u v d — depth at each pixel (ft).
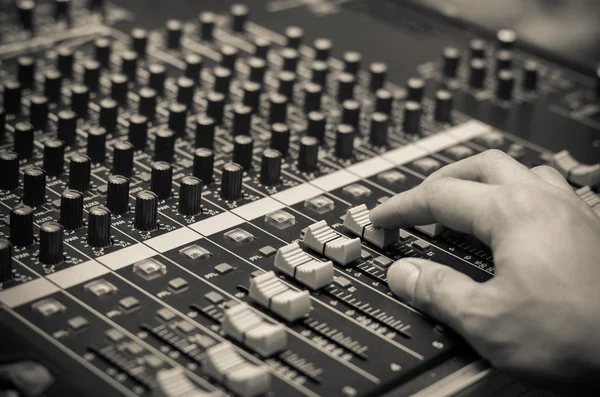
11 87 9.71
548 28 12.50
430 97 11.03
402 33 12.65
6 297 6.98
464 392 6.70
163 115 9.97
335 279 7.48
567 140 10.37
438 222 7.79
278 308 6.98
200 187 8.23
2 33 11.57
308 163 9.14
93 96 10.25
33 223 7.86
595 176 9.41
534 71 11.37
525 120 10.73
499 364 6.78
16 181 8.43
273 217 8.27
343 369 6.57
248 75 10.94
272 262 7.68
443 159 9.65
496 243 7.08
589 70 12.08
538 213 7.05
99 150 8.91
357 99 10.74
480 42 12.00
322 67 10.75
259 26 12.44
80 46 11.44
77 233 7.83
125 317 6.87
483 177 7.73
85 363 6.40
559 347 6.66
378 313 7.18
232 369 6.26
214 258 7.66
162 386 6.03
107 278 7.30
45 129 9.53
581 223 7.07
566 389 6.90
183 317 6.91
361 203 8.73
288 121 10.03
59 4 11.96
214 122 9.30
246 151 8.98
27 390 6.11
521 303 6.68
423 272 7.14
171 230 8.01
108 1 12.69
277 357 6.61
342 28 12.61
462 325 6.82
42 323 6.74
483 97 11.15
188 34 12.00
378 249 8.02
